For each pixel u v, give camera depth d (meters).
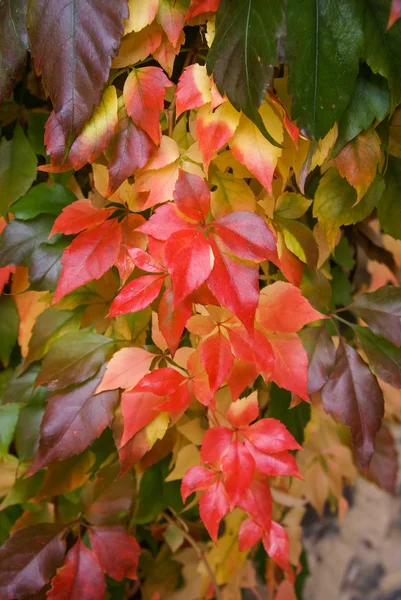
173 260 0.37
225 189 0.43
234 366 0.43
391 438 0.59
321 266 0.50
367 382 0.45
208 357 0.41
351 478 0.60
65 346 0.45
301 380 0.44
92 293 0.46
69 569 0.47
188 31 0.42
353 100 0.40
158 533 0.55
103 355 0.45
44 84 0.37
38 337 0.46
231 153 0.42
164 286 0.42
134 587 0.56
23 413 0.48
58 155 0.39
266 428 0.44
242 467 0.43
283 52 0.35
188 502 0.53
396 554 0.69
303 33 0.36
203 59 0.42
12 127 0.46
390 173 0.46
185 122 0.42
